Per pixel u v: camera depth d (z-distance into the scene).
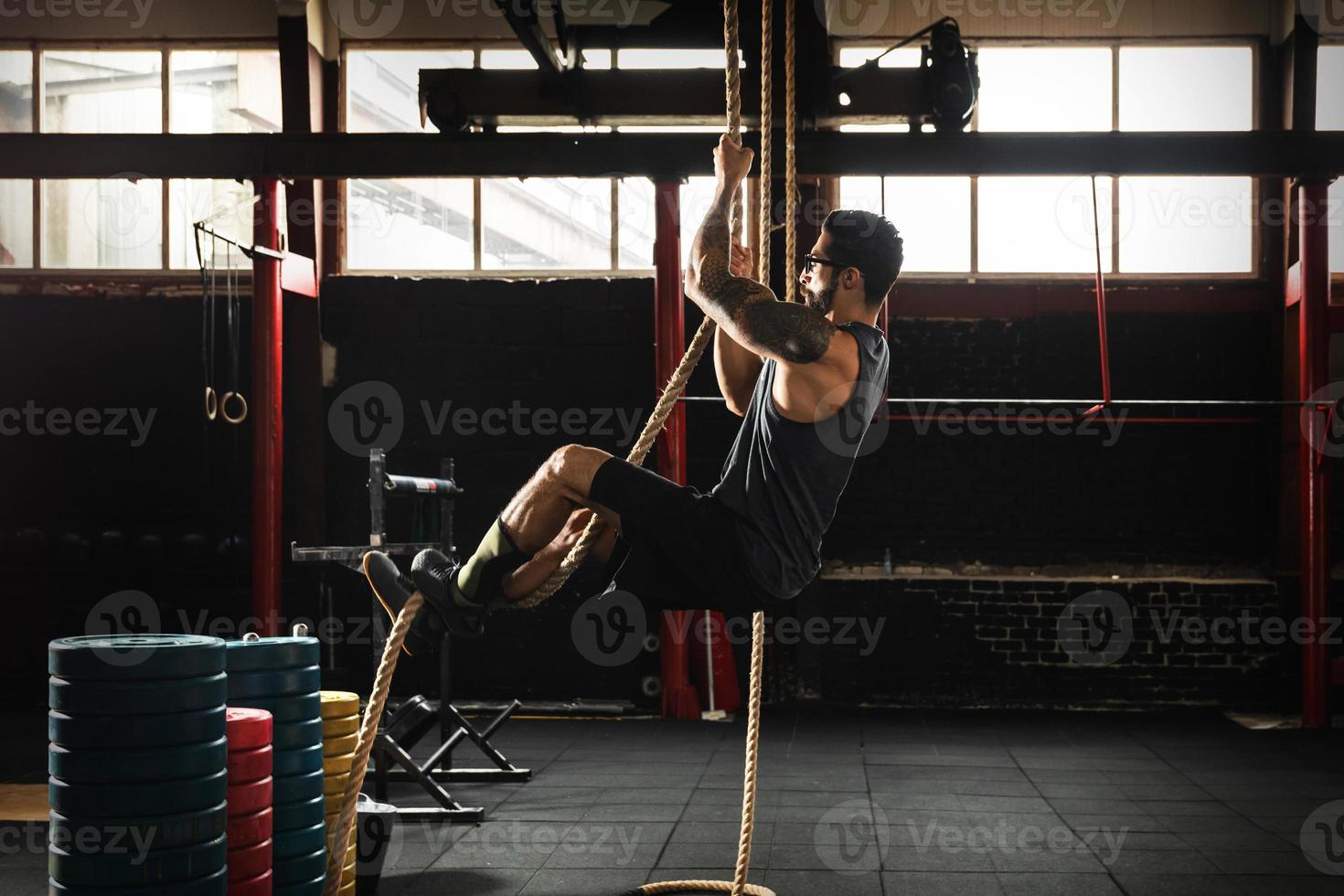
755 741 3.21
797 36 7.47
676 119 7.74
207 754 2.92
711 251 2.38
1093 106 8.70
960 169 7.36
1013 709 8.45
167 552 8.91
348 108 9.05
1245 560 8.56
